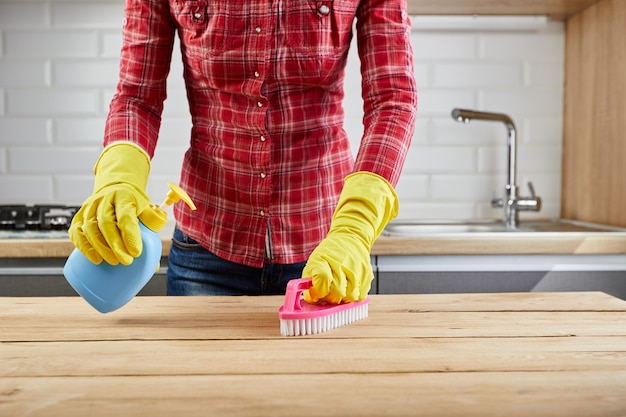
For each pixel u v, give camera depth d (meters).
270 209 1.18
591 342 0.79
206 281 1.23
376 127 1.06
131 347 0.77
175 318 0.91
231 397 0.61
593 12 1.98
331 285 0.85
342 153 1.22
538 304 1.00
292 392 0.62
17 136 2.08
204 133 1.21
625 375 0.68
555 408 0.59
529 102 2.16
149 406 0.59
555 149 2.18
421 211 2.17
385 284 1.67
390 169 1.03
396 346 0.78
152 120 1.13
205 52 1.13
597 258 1.68
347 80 2.12
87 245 0.85
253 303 1.00
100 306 0.87
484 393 0.62
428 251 1.64
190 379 0.66
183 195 0.89
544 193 2.20
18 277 1.66
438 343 0.79
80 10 2.06
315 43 1.11
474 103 2.15
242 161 1.17
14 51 2.06
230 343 0.79
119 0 2.06
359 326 0.87
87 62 2.07
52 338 0.81
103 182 0.95
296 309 0.84
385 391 0.63
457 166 2.16
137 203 0.89
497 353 0.75
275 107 1.14
